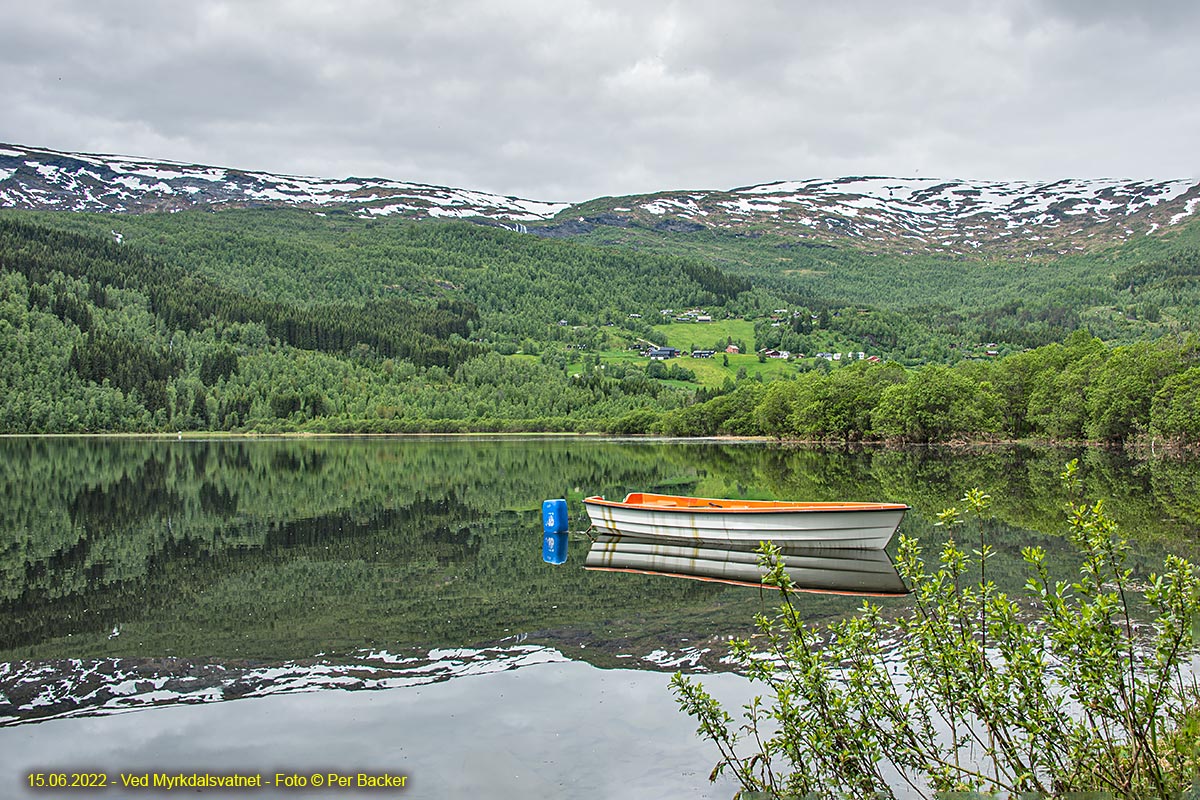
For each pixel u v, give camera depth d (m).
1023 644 11.47
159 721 17.77
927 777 13.10
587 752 15.78
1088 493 57.75
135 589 30.66
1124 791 10.84
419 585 31.03
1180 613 10.69
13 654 22.55
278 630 24.77
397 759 15.73
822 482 71.94
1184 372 97.06
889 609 26.47
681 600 28.33
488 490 66.94
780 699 12.43
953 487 65.62
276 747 16.36
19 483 73.69
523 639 23.56
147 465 97.44
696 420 175.88
